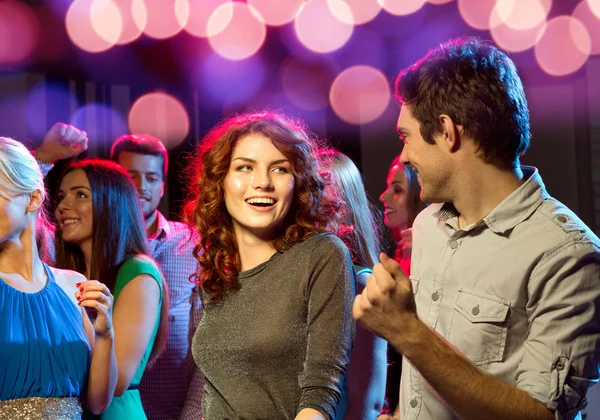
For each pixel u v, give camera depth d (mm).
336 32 5355
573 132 5840
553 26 5289
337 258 1909
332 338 1847
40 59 4891
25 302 2172
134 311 2652
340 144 5961
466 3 5195
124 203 2812
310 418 1749
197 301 3336
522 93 1766
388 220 3664
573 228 1681
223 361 1926
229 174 1998
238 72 5441
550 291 1649
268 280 1950
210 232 2020
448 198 1809
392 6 5266
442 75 1731
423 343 1561
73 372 2205
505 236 1752
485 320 1719
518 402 1579
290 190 1979
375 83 5664
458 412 1606
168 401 3320
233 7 5230
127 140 3762
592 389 3639
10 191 2104
